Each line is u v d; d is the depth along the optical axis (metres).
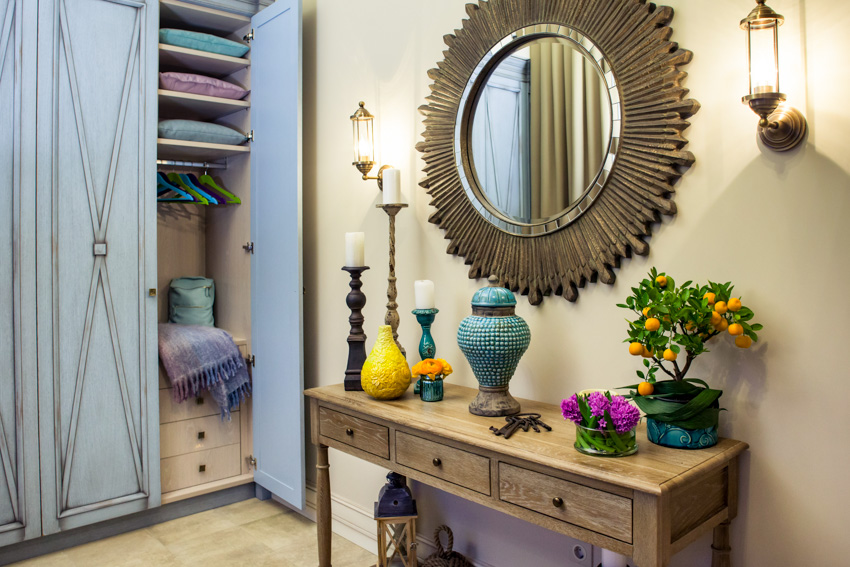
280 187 2.92
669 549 1.29
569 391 1.95
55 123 2.59
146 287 2.81
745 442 1.55
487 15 2.09
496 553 2.19
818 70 1.41
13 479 2.54
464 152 2.19
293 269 2.85
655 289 1.53
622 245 1.76
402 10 2.49
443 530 2.25
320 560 2.26
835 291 1.40
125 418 2.78
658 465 1.38
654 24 1.67
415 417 1.82
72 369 2.65
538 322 2.04
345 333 2.82
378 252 2.63
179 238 3.46
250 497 3.23
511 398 1.86
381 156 2.62
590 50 1.81
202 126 3.01
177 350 2.90
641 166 1.71
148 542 2.73
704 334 1.51
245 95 3.16
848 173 1.37
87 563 2.54
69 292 2.64
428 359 2.04
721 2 1.56
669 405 1.48
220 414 3.10
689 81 1.63
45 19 2.56
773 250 1.49
